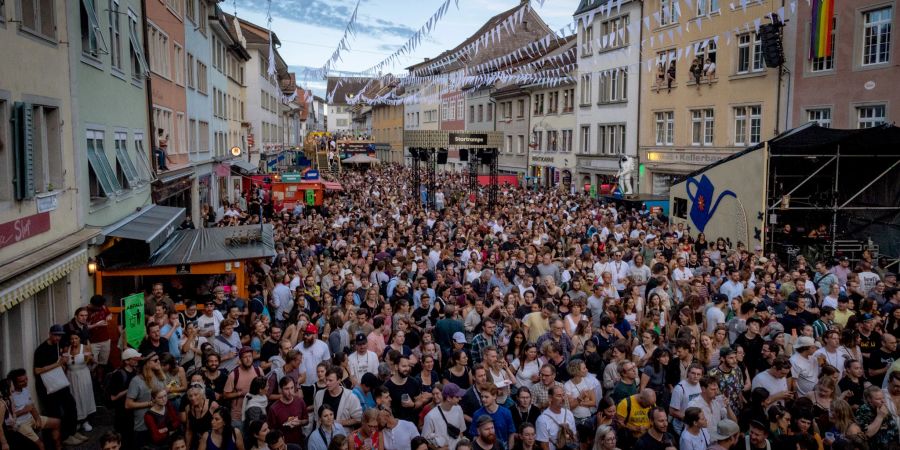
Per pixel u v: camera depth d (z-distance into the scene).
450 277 13.84
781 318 11.25
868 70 25.62
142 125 19.45
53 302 11.43
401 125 90.94
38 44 10.91
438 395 7.70
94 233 12.35
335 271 14.17
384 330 10.86
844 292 13.97
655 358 8.91
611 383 8.87
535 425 7.77
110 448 6.45
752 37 31.33
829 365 8.38
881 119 25.52
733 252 17.05
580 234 20.08
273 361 9.12
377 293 12.19
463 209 29.92
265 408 7.93
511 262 15.35
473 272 15.05
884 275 15.53
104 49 14.52
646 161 39.22
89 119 13.66
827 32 26.48
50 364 9.61
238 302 12.16
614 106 42.19
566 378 9.27
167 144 23.22
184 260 13.77
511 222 22.97
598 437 7.02
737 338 10.05
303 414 7.86
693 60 34.38
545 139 52.53
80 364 9.96
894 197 20.88
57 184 11.78
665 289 12.99
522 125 56.44
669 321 11.68
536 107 53.88
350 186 47.97
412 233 20.08
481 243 19.38
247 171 43.38
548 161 51.69
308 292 13.05
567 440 7.38
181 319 11.77
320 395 7.87
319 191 38.00
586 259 15.46
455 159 71.31
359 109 117.25
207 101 33.91
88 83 13.66
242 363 8.37
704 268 15.48
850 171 22.05
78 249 11.84
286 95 78.06
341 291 13.30
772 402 8.31
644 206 28.64
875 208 20.12
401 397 8.16
